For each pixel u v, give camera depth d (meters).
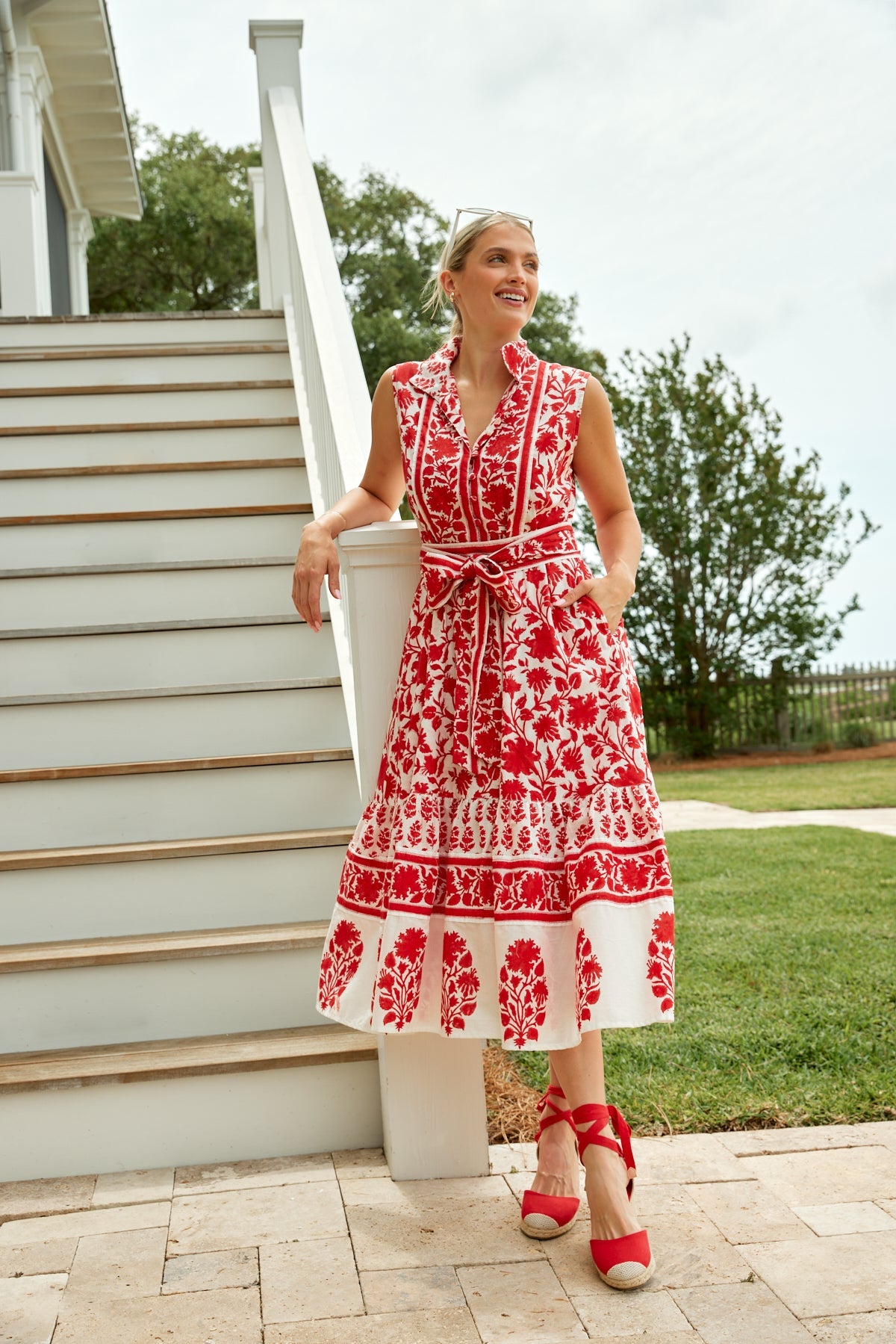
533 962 1.76
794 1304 1.64
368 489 2.17
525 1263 1.80
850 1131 2.29
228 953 2.39
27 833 2.72
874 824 6.91
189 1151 2.20
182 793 2.77
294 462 3.95
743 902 4.41
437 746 1.89
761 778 10.98
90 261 23.83
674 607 13.34
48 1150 2.15
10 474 3.81
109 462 4.10
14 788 2.72
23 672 3.14
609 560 2.04
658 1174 2.10
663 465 13.35
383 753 2.04
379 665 2.11
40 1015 2.35
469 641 1.88
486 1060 2.82
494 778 1.85
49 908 2.52
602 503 2.06
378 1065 2.26
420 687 1.92
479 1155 2.14
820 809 7.93
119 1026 2.37
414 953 1.84
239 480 3.94
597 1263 1.74
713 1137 2.27
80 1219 1.97
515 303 1.94
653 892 1.82
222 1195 2.05
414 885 1.84
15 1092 2.13
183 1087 2.20
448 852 1.88
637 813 1.84
